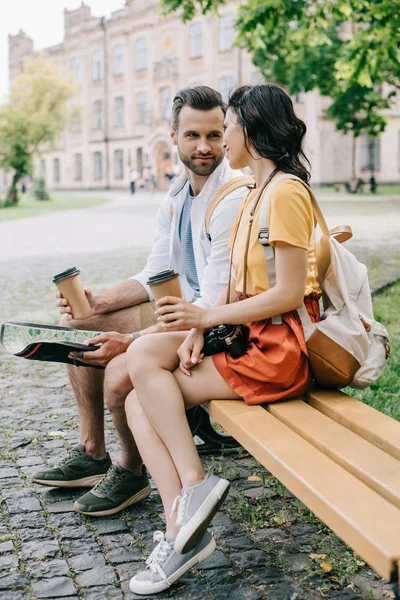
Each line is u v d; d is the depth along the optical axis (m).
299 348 2.55
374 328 2.72
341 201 30.91
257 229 2.58
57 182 64.88
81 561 2.65
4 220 25.31
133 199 40.47
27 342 2.87
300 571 2.57
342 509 1.76
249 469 3.54
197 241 3.23
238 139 2.68
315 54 26.11
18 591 2.44
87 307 3.11
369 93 30.02
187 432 2.45
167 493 2.44
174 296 2.68
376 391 4.45
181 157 3.16
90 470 3.24
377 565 1.60
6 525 2.94
